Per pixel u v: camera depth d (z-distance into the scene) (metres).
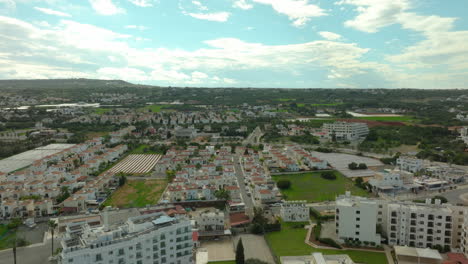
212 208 199.62
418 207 149.25
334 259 125.25
